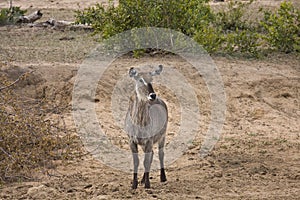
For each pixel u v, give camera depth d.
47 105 39.00
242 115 42.03
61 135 34.47
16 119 29.72
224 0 81.31
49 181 28.30
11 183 28.17
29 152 29.39
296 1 74.31
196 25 54.94
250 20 68.44
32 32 61.19
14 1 85.56
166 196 26.14
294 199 26.17
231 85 45.91
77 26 63.34
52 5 81.38
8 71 42.34
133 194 26.39
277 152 34.25
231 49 54.25
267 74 48.47
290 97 45.56
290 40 56.00
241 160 32.44
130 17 53.88
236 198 26.14
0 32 60.59
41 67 44.59
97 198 25.47
